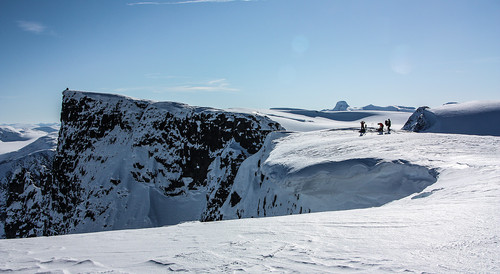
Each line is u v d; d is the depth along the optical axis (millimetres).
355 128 40344
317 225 7938
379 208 10680
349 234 6516
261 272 4547
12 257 6867
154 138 73438
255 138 59656
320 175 20484
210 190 55688
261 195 30078
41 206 80625
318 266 4562
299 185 21438
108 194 67188
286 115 159875
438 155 18859
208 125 67500
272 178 24328
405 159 18641
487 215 6742
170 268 5176
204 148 67062
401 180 18031
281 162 25953
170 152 71250
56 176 81562
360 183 19328
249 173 39031
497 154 18062
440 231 5883
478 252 4402
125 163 71625
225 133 64188
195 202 63812
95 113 82250
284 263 4879
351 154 22359
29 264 6168
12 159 155000
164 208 64250
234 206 38375
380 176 18688
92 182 71688
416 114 95125
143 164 70875
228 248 6297
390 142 24953
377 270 4094
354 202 19094
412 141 24703
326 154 24594
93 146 79250
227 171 54438
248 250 5961
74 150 81125
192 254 5984
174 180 68188
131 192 66938
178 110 75188
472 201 8922
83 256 6629
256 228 8492
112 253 6785
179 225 11133
